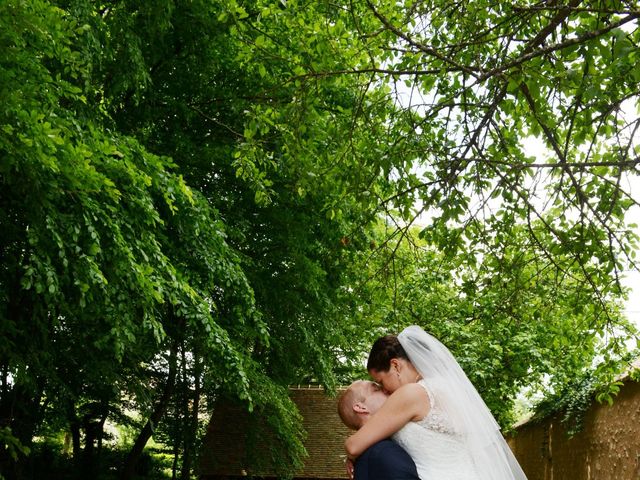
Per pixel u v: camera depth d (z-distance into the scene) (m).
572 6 5.09
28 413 11.27
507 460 3.29
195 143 12.80
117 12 9.48
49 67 8.40
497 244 7.20
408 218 6.88
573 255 6.93
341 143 7.11
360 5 8.20
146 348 11.34
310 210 13.16
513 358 17.00
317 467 22.52
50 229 6.59
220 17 7.09
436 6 6.24
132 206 7.85
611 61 4.93
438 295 16.67
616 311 9.59
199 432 21.28
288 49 10.84
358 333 15.55
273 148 12.16
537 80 4.91
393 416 3.16
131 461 15.98
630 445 12.34
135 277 7.85
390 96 6.82
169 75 12.27
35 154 6.00
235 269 10.30
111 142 8.25
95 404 19.62
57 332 10.27
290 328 14.11
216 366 10.71
